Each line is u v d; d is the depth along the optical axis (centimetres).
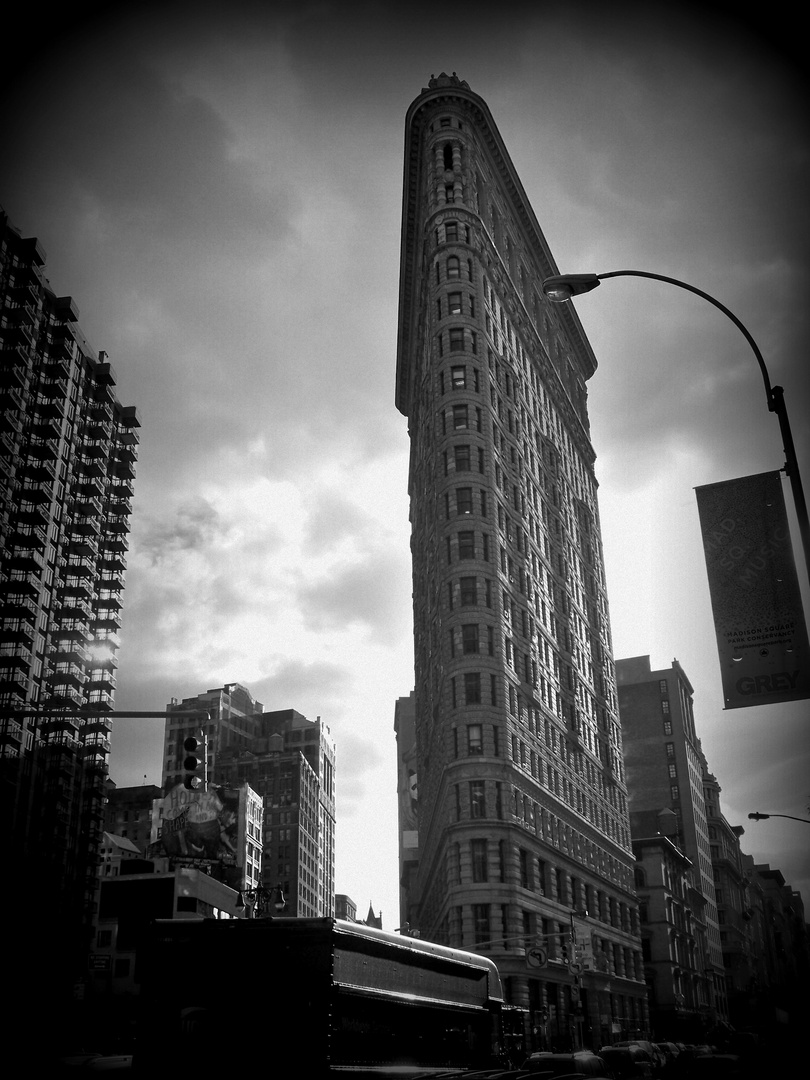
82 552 10625
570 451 13112
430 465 10094
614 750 12288
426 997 1836
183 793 14838
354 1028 1545
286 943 1515
